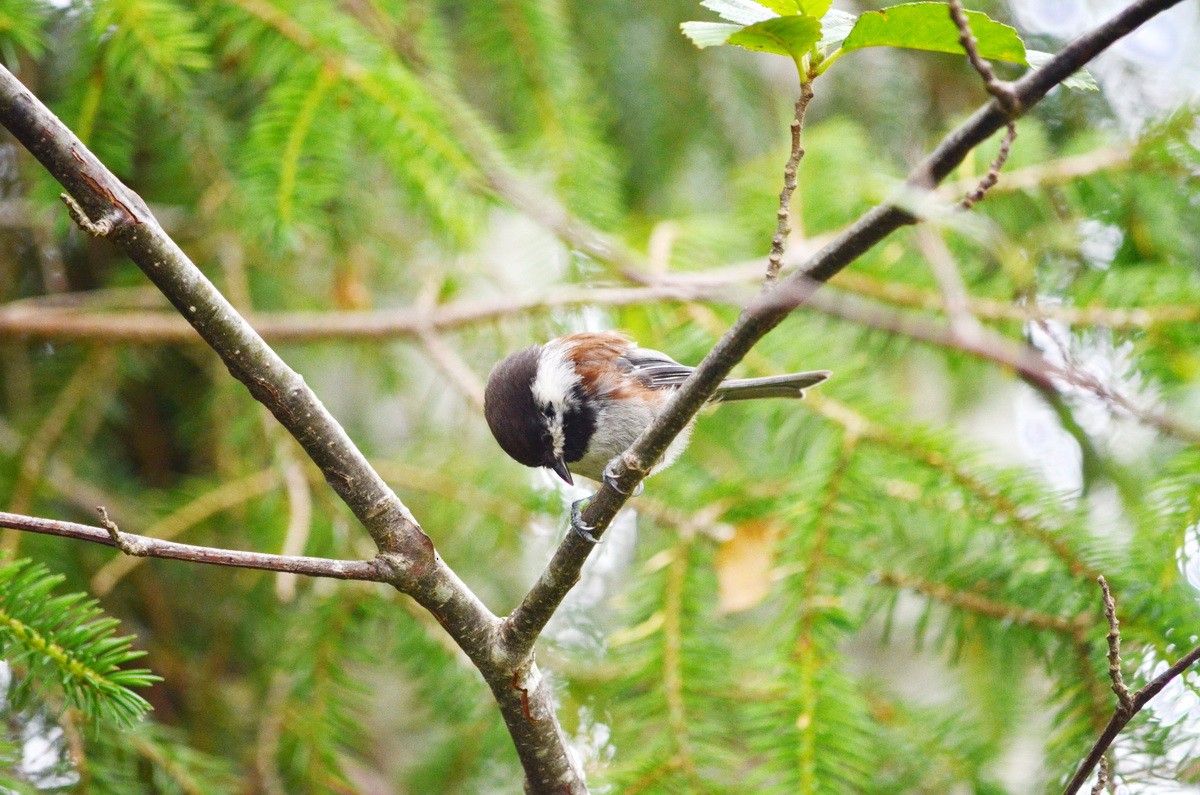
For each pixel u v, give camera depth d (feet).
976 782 27.30
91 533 14.15
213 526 32.96
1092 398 26.81
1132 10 13.17
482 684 29.09
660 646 25.00
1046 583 24.08
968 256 31.12
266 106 26.43
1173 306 28.22
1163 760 21.21
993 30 13.83
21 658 17.19
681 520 27.27
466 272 34.30
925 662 36.58
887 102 39.52
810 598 24.26
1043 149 31.76
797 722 22.41
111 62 24.84
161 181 32.32
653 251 32.45
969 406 39.24
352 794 28.19
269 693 29.09
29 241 36.04
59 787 21.67
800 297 15.14
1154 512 23.81
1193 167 29.89
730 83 38.40
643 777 22.85
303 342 32.27
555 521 31.99
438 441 34.81
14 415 32.07
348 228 31.37
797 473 26.53
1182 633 22.06
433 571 17.07
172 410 37.45
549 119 30.81
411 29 28.81
